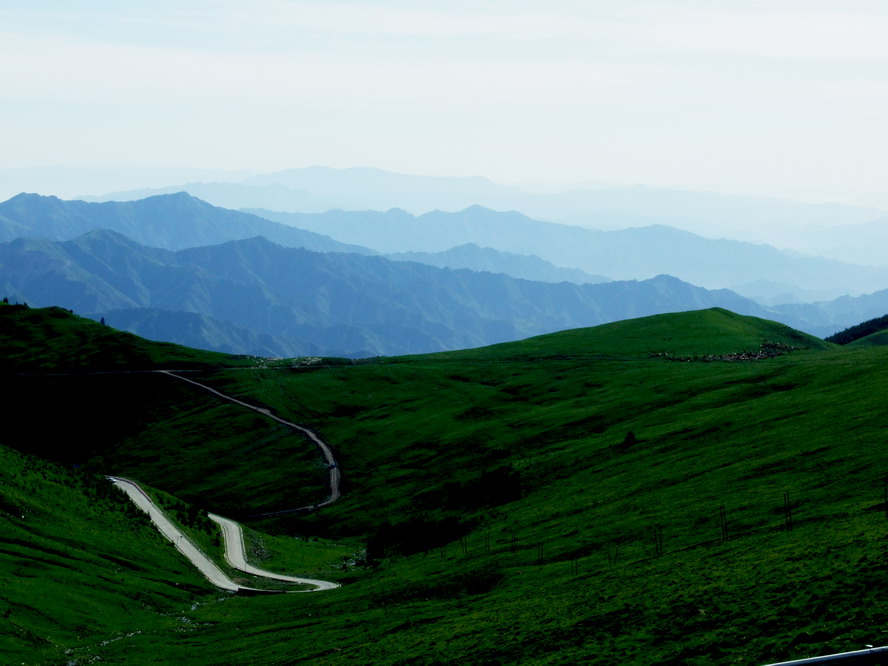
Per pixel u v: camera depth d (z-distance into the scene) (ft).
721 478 371.56
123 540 420.77
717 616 189.16
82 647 283.79
